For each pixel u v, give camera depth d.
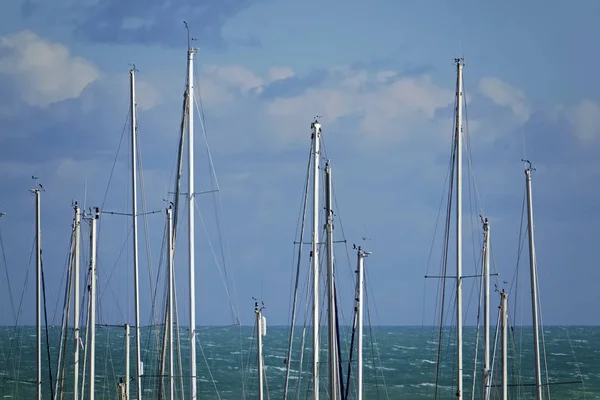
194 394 191.62
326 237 189.88
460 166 195.38
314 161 199.88
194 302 195.50
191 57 198.50
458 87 195.62
